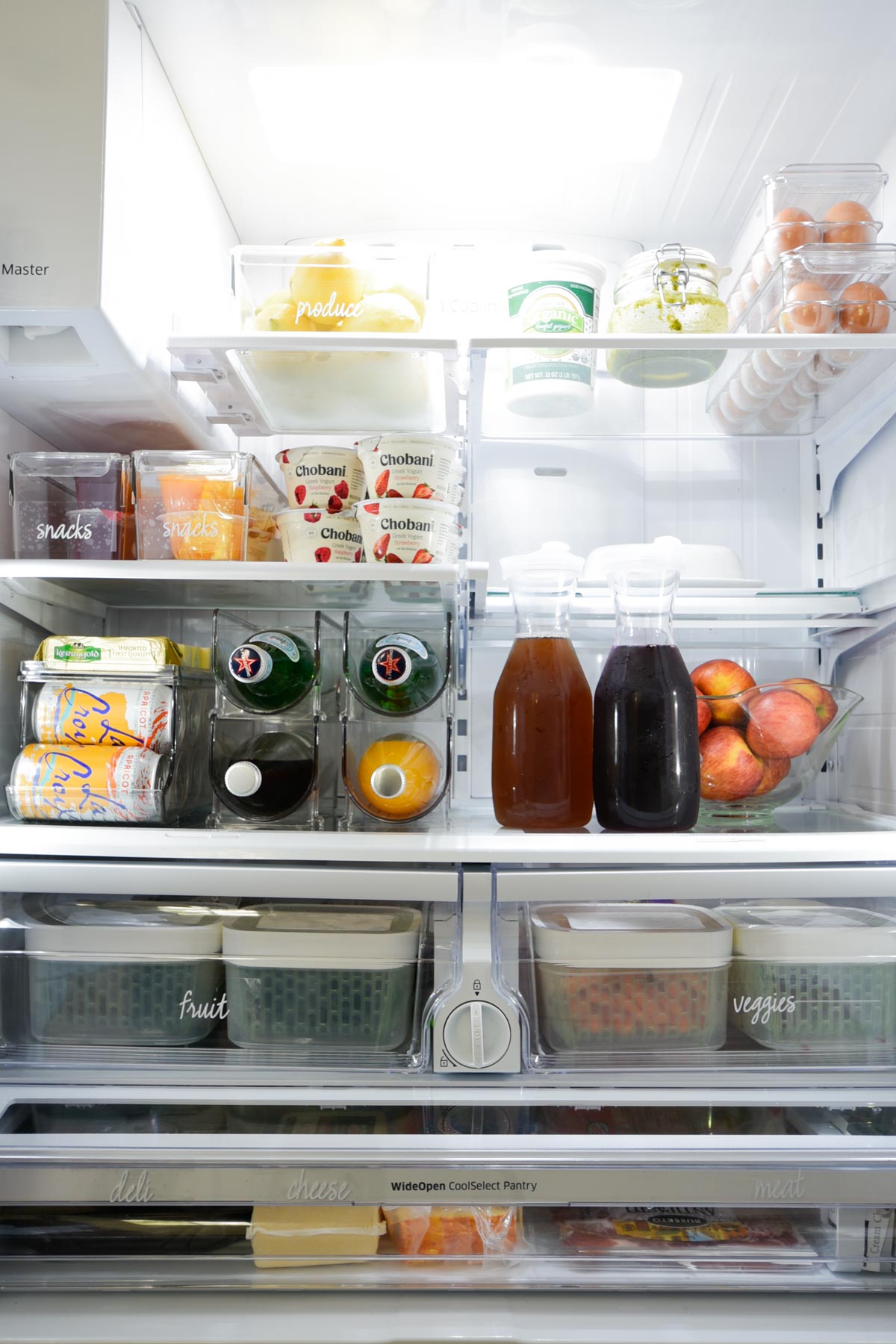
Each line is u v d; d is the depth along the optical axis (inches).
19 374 34.5
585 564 46.3
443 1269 31.1
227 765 37.3
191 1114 31.7
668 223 49.2
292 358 35.3
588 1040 32.1
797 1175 30.2
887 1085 31.9
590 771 38.0
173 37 35.5
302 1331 28.9
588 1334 28.8
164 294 37.0
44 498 37.0
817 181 40.3
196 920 33.0
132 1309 29.9
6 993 33.0
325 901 32.7
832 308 36.8
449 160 43.6
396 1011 32.3
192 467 36.7
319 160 43.6
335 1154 30.5
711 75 37.4
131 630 48.9
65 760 35.6
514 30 34.8
